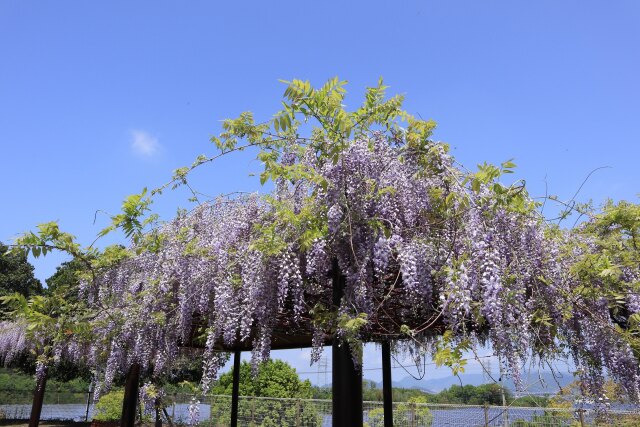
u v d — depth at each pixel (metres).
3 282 27.47
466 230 3.04
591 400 3.32
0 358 12.53
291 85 3.18
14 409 24.89
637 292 3.25
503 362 2.95
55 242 4.14
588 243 3.46
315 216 3.41
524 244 3.18
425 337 4.75
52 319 4.94
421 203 3.34
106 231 3.92
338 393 3.56
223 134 3.79
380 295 3.69
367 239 3.38
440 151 3.13
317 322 3.65
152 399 6.99
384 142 3.40
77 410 26.28
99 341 5.55
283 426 12.91
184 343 6.63
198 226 4.78
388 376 6.87
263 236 3.67
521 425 7.43
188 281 4.71
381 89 3.45
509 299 2.95
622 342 3.21
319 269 3.68
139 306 5.17
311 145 3.53
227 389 17.80
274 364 18.05
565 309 3.23
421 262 3.25
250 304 3.81
